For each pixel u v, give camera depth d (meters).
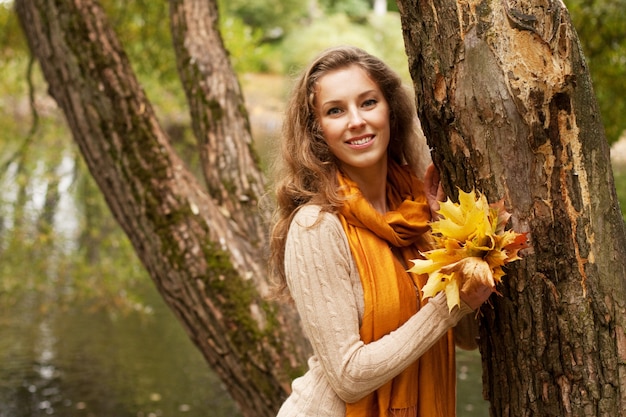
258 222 3.37
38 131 6.73
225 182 3.46
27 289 6.61
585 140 1.60
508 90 1.58
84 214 7.31
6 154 7.74
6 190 6.50
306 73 1.88
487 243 1.57
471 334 2.01
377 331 1.76
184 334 7.96
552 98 1.57
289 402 1.91
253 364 3.10
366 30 17.22
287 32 20.20
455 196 1.73
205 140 3.56
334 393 1.84
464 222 1.58
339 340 1.72
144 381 6.89
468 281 1.58
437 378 1.86
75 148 6.65
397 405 1.80
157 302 8.73
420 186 1.99
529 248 1.63
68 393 6.58
